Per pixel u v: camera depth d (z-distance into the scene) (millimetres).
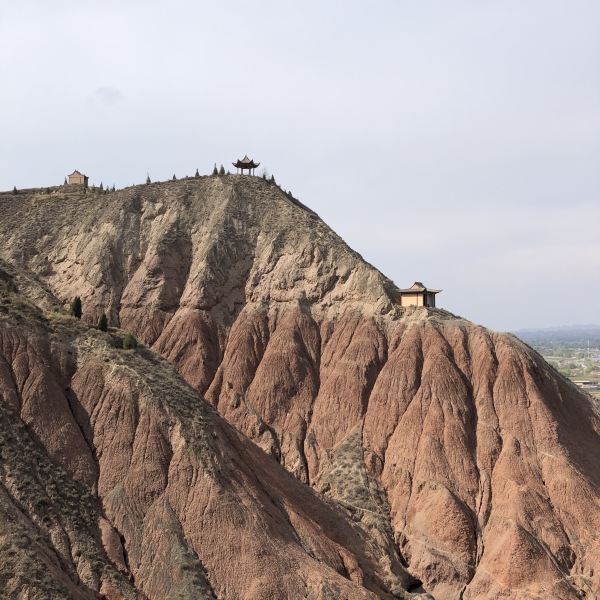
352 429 80312
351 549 60375
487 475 72438
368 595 51625
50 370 57812
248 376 87812
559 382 83750
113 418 56312
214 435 58188
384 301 90750
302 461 78875
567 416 80188
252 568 50438
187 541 51469
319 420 82375
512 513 67625
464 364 82688
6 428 51906
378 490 73500
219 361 90562
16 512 46938
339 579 51938
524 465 72688
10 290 65812
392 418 79375
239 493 54562
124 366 59375
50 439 53688
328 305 94062
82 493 51938
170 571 49094
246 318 93375
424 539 67562
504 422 77000
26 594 41625
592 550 65875
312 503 62438
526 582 62625
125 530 51219
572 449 75000
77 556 47562
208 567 50531
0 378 55062
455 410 77625
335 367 86688
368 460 76375
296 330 91000
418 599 57688
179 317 93812
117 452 54688
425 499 70375
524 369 80500
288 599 49531
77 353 60719
